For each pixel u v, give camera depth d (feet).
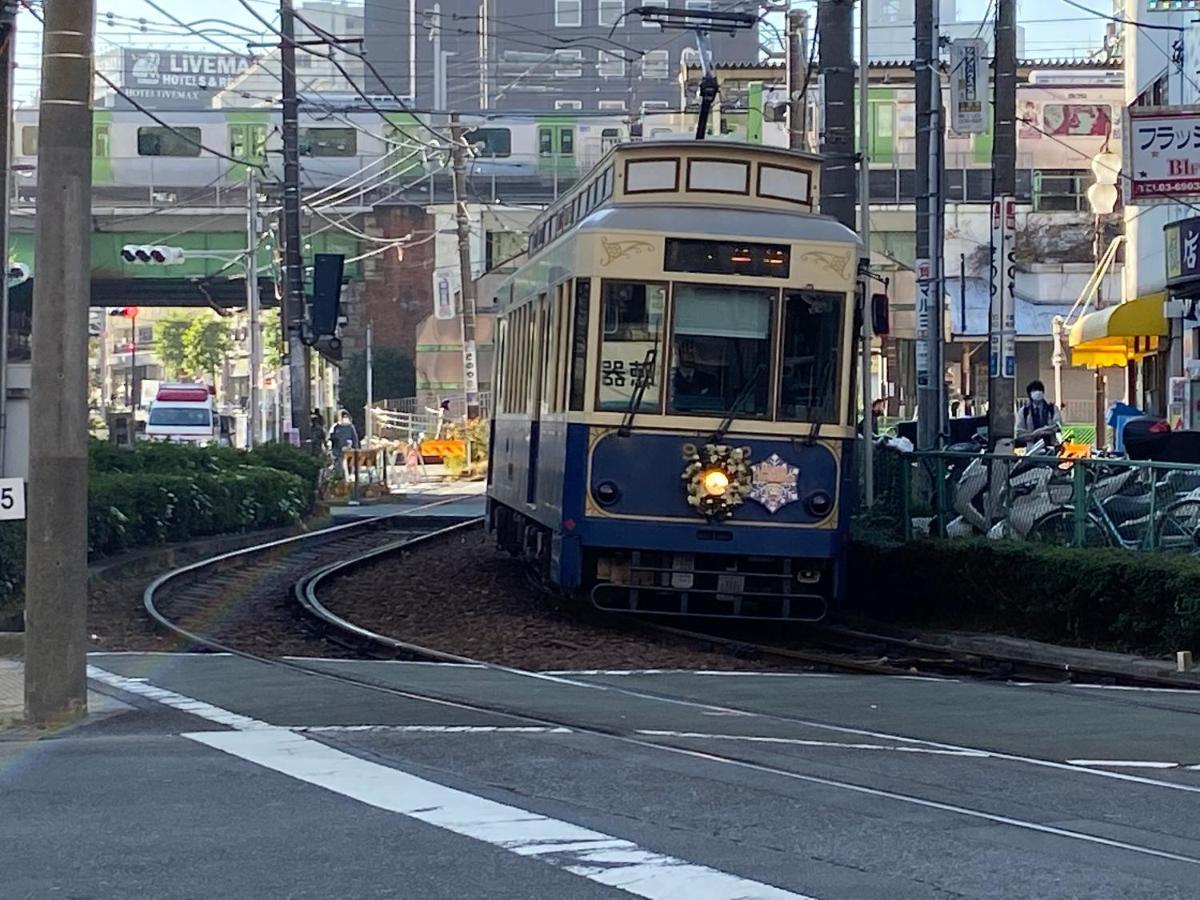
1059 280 178.91
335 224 189.88
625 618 58.08
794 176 54.85
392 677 43.62
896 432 97.81
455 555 84.53
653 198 54.08
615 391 52.54
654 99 289.94
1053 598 50.55
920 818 25.12
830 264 53.06
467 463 173.17
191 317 311.47
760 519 52.60
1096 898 20.21
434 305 223.30
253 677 43.45
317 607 59.31
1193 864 22.12
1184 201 71.97
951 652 49.34
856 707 38.68
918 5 79.15
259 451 110.93
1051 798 26.86
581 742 32.45
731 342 52.75
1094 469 52.70
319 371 216.54
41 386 35.17
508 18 297.12
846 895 20.39
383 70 301.43
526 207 205.87
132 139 192.24
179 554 81.76
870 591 59.57
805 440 52.70
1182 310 98.43
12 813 25.82
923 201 81.10
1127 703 39.52
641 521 52.34
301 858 22.65
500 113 203.82
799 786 27.76
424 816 25.46
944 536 58.49
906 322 188.85
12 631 53.78
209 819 25.30
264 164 167.12
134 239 190.49
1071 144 189.47
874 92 189.37
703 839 23.70
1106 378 185.26
